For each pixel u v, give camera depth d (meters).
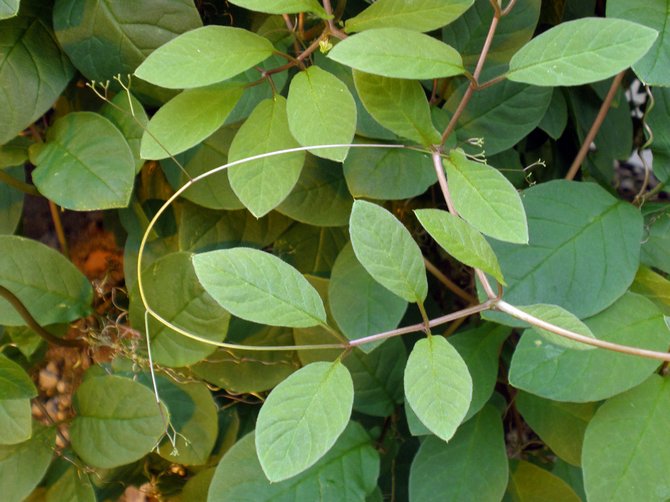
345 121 0.41
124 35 0.47
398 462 0.58
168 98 0.49
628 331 0.45
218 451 0.58
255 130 0.43
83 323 0.56
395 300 0.48
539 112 0.50
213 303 0.49
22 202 0.55
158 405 0.49
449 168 0.41
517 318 0.41
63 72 0.48
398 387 0.54
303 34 0.50
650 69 0.42
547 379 0.43
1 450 0.51
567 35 0.39
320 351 0.53
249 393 0.59
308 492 0.48
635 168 0.85
